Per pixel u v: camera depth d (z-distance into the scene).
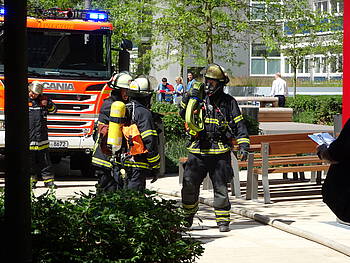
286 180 19.22
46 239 7.09
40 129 17.28
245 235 11.78
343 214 6.93
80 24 19.91
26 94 6.42
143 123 10.61
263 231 12.16
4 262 6.37
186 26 33.59
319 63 61.66
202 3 32.78
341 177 6.94
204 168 12.01
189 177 12.00
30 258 6.45
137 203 7.78
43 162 17.42
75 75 19.84
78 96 19.81
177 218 7.75
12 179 6.36
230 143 12.07
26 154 6.41
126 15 35.47
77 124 19.86
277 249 10.61
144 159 10.75
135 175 10.71
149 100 10.89
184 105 12.00
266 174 15.48
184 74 50.69
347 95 12.23
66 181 20.14
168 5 35.72
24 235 6.39
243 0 34.12
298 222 12.88
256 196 16.02
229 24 33.16
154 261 7.20
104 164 11.32
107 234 7.11
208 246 10.82
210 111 11.91
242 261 9.76
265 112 31.61
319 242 11.05
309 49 50.47
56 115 19.75
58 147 19.77
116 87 11.19
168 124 23.67
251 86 56.53
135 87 10.73
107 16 20.12
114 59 25.45
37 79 19.66
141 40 37.09
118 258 7.16
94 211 7.46
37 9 19.09
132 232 7.22
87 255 7.02
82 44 19.95
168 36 35.12
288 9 34.69
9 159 6.36
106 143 10.82
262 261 9.77
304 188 17.73
